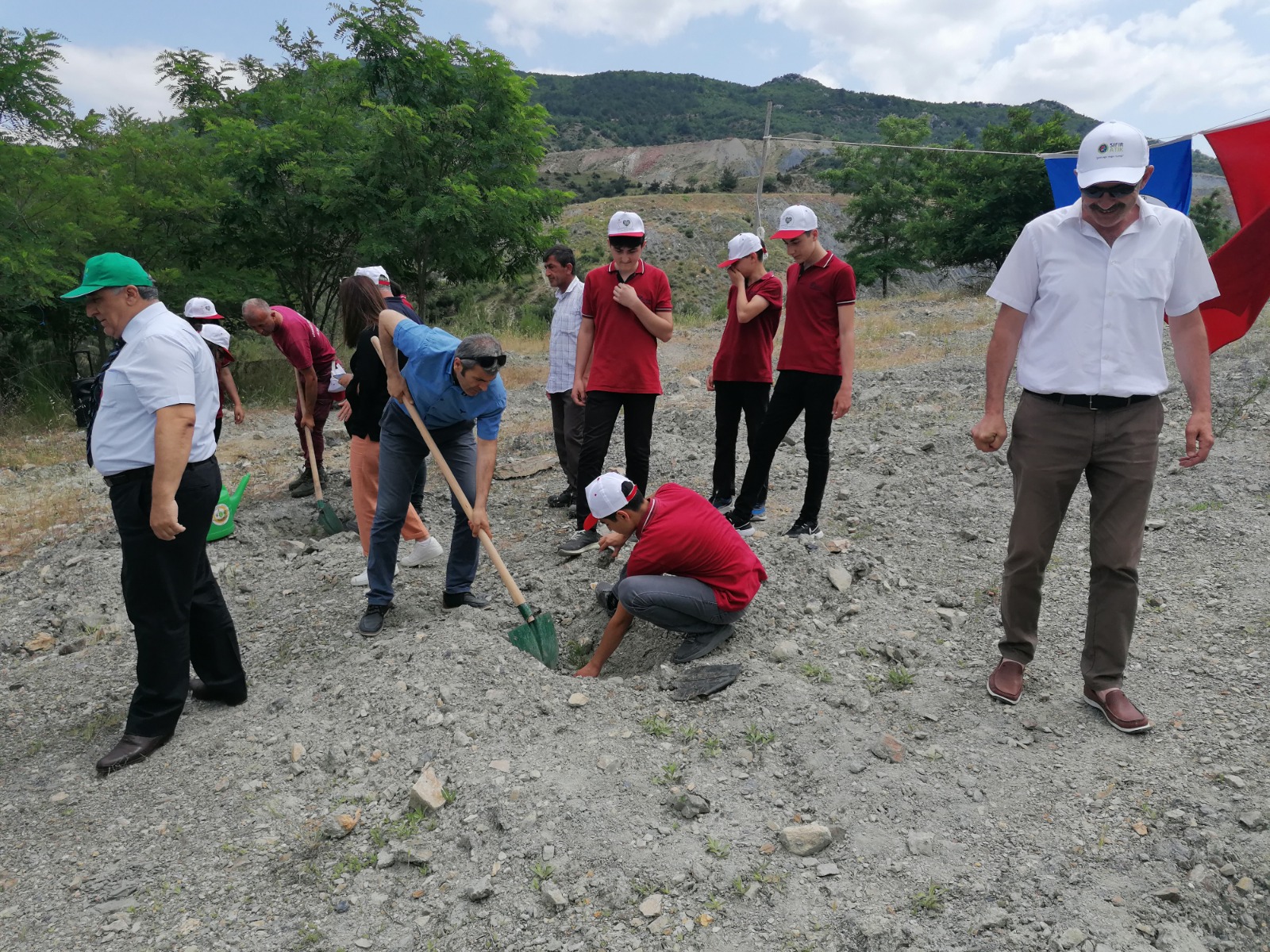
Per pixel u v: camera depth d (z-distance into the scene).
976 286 25.81
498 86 13.65
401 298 4.80
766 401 5.01
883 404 8.39
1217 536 4.53
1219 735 2.94
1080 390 2.82
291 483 6.86
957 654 3.59
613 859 2.49
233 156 12.49
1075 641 3.64
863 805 2.68
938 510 5.21
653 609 3.53
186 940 2.41
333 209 12.79
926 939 2.21
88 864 2.77
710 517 3.64
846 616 3.90
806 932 2.24
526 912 2.36
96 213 11.22
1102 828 2.55
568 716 3.21
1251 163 4.74
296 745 3.17
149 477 3.12
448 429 4.05
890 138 38.38
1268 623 3.63
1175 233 2.78
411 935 2.35
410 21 13.31
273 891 2.56
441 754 3.01
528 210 13.84
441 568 4.88
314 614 4.44
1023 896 2.33
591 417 4.71
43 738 3.63
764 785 2.81
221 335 6.54
